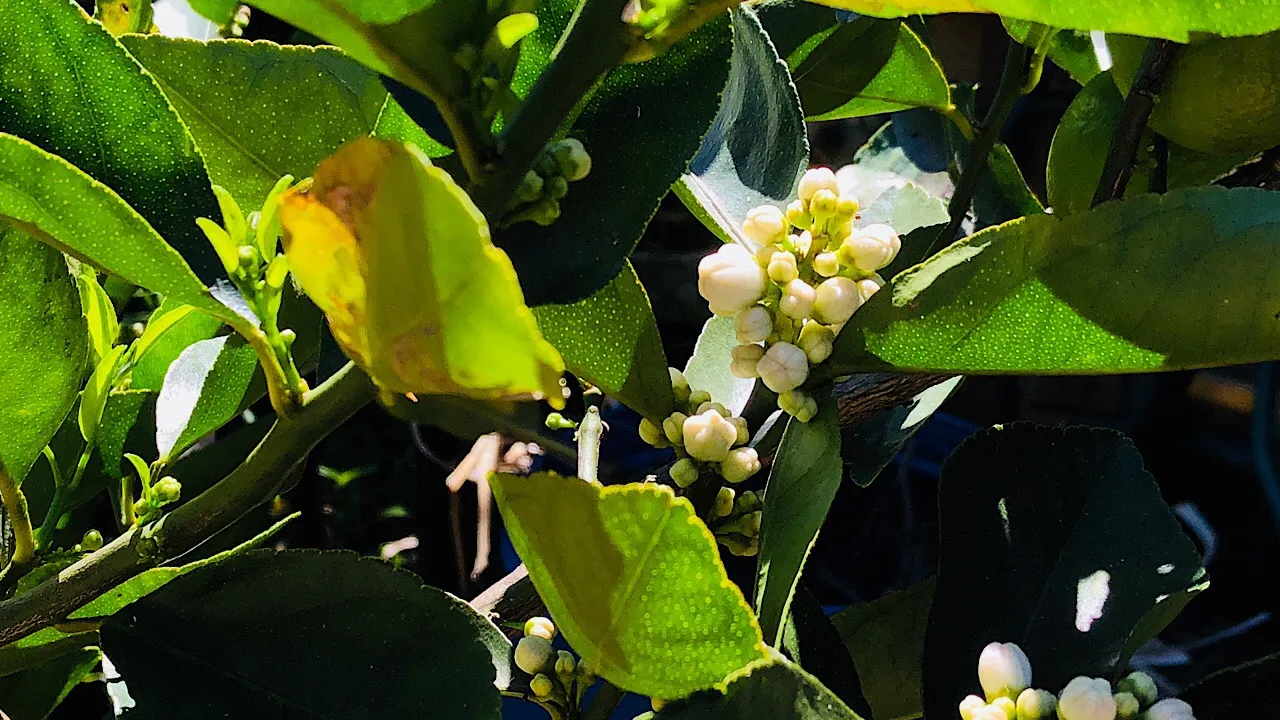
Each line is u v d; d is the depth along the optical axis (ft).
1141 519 0.77
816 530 0.58
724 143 0.83
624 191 0.57
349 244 0.42
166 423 0.85
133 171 0.60
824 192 0.67
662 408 0.72
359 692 0.64
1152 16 0.45
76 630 0.68
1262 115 0.78
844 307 0.64
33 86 0.57
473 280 0.40
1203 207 0.55
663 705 0.61
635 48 0.49
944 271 0.60
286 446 0.58
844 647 0.73
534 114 0.50
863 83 1.02
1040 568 0.76
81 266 0.78
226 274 0.61
